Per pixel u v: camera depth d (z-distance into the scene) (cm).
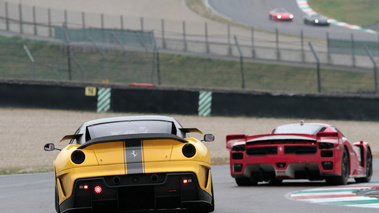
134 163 2570
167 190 2573
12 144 8712
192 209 2820
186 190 2589
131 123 2923
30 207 3459
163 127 2873
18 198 4034
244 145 4378
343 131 10262
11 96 10962
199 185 2612
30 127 9819
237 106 11169
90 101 10975
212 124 10506
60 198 2686
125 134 2753
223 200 3553
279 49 19525
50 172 6619
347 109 11056
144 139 2598
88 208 2595
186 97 11025
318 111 11006
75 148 2681
